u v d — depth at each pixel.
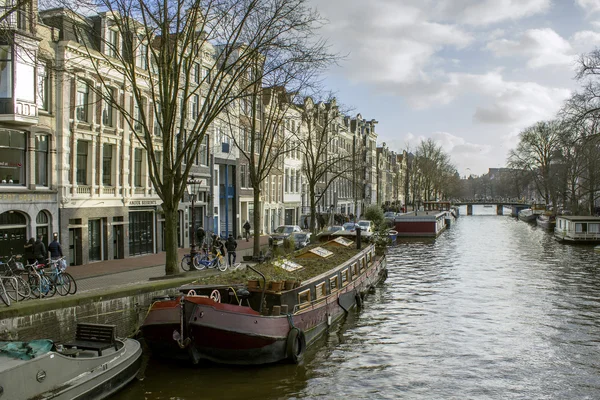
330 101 34.88
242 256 27.55
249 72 25.17
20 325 10.87
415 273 29.14
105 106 25.86
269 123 25.70
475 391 11.48
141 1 16.67
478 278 27.12
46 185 22.33
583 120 32.22
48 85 22.31
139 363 11.41
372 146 90.44
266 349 12.07
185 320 11.45
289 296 13.55
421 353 14.16
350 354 13.95
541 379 12.28
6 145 20.44
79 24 17.52
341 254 21.67
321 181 61.69
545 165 73.25
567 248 42.94
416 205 96.44
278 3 17.78
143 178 28.92
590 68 31.34
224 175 38.12
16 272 13.80
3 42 18.73
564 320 17.91
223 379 11.48
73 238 23.83
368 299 21.58
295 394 10.97
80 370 9.45
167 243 17.83
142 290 14.23
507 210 156.50
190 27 17.42
